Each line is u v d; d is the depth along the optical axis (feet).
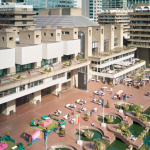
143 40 387.14
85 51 301.84
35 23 407.03
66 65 249.14
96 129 183.01
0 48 200.54
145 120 196.13
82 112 210.18
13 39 205.57
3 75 207.62
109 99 243.19
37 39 228.02
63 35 282.15
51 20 393.09
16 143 157.99
